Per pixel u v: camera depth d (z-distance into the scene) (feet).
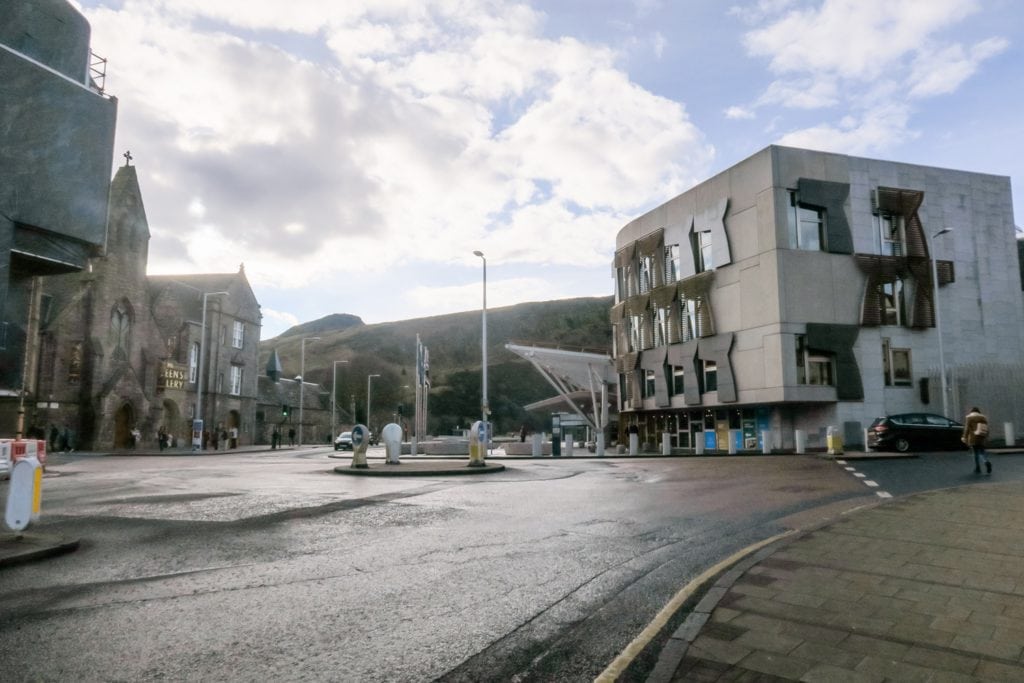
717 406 107.86
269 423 238.07
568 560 23.03
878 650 13.33
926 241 105.50
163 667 13.44
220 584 20.13
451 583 20.08
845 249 99.25
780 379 93.86
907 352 101.65
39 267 46.16
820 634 14.26
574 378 166.30
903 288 102.58
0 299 39.75
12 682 12.64
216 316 188.14
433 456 106.32
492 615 16.87
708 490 43.19
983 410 100.63
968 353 105.81
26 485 25.62
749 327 100.32
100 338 143.74
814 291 96.78
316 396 277.03
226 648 14.53
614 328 144.25
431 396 535.60
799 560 20.99
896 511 29.73
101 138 47.21
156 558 23.80
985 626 14.71
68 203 44.37
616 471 62.08
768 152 98.37
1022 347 109.70
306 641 14.97
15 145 41.16
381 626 16.02
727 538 26.76
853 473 51.83
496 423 512.63
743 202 102.83
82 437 139.44
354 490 45.73
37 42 44.01
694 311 112.88
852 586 17.99
